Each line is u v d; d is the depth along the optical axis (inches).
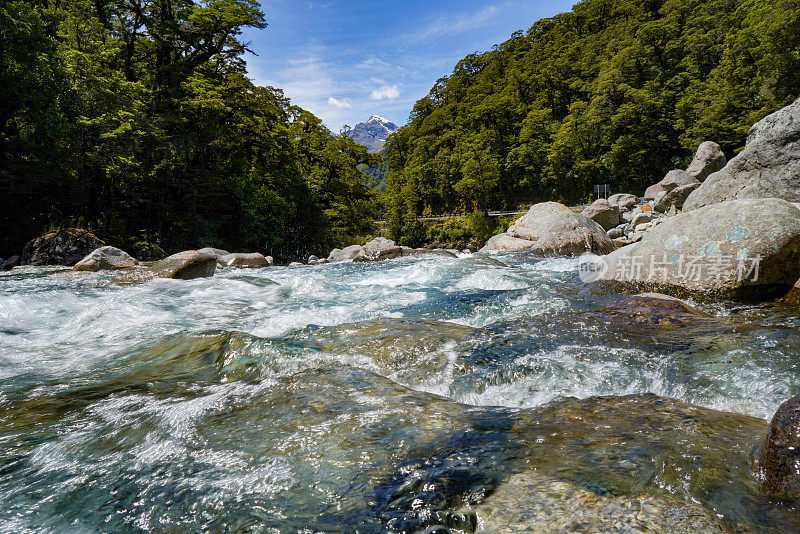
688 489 51.4
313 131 1669.5
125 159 791.1
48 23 856.3
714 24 2265.0
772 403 84.3
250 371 120.5
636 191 2110.0
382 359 124.8
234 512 55.7
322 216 1448.1
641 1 3142.2
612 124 2062.0
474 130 3196.4
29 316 214.1
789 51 1242.0
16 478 68.2
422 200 3139.8
